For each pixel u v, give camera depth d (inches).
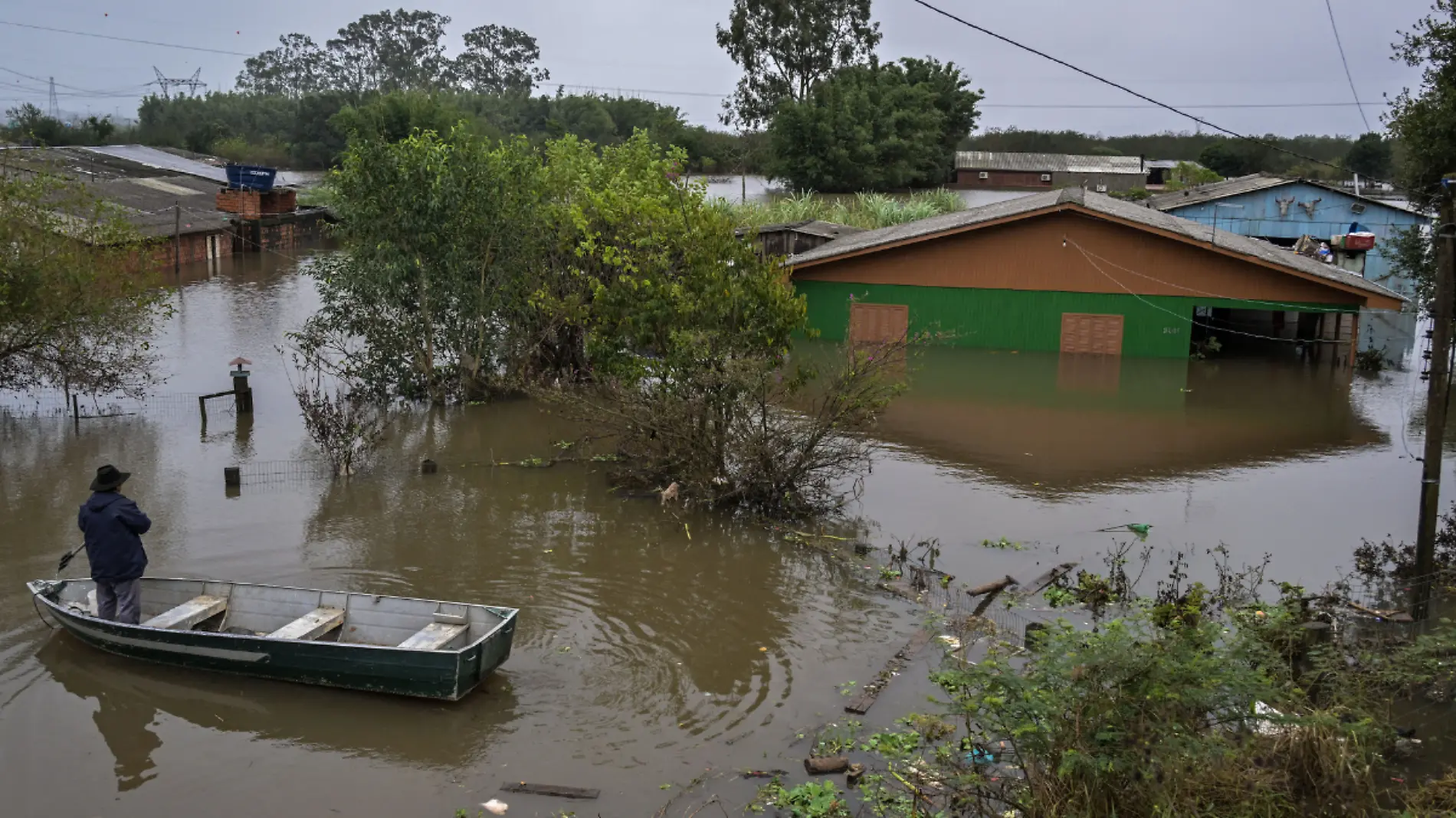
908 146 2498.8
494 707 381.1
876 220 1795.0
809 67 2760.8
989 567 519.5
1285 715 291.9
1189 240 1039.6
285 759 347.6
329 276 848.9
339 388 887.1
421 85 4397.1
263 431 763.4
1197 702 273.7
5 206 741.3
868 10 2775.6
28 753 350.0
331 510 598.2
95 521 410.9
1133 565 517.0
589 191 807.7
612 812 316.8
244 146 3225.9
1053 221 1101.1
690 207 660.7
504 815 316.2
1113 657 279.9
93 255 769.6
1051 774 270.2
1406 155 1055.0
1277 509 608.1
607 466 693.3
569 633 443.2
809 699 388.2
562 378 901.2
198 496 616.4
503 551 538.3
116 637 405.4
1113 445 757.3
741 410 612.1
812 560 533.0
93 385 795.4
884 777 332.5
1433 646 354.3
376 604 417.1
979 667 311.9
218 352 1038.4
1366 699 336.8
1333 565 514.0
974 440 769.6
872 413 626.2
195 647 394.9
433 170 810.8
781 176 2527.1
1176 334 1092.5
